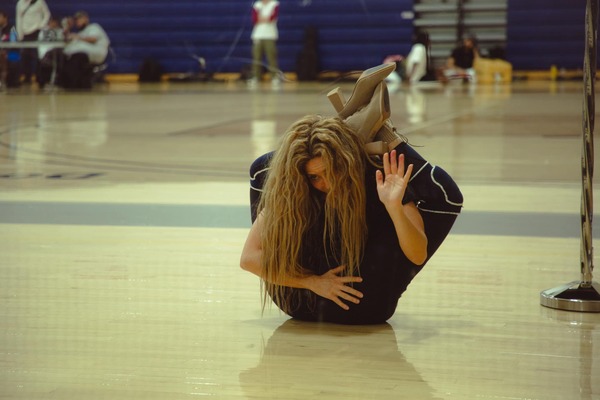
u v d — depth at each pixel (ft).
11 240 19.02
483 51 98.99
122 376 10.67
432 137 42.73
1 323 12.91
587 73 13.58
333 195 12.05
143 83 101.96
